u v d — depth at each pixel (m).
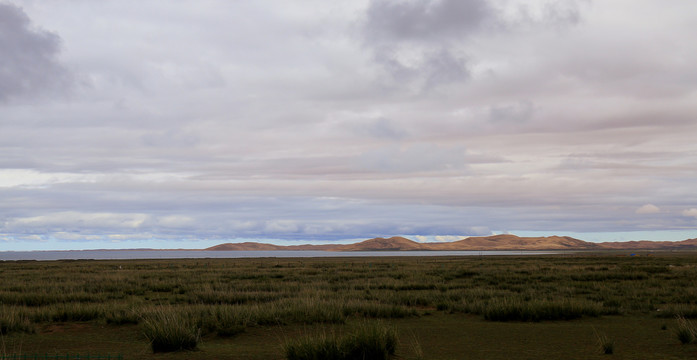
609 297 22.78
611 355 10.12
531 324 15.70
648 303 20.41
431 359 9.83
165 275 42.25
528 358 9.91
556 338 12.57
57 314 16.62
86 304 20.50
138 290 28.44
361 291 26.20
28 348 11.60
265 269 52.56
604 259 81.81
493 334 13.36
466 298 22.53
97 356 10.36
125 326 15.10
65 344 12.19
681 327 12.13
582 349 10.92
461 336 13.05
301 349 9.61
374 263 71.81
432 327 14.91
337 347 9.56
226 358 9.99
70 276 40.72
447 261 80.88
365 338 9.66
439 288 28.50
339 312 15.81
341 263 73.88
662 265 56.59
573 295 24.84
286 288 28.02
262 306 17.58
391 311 17.55
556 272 42.12
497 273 41.19
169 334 11.20
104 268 58.84
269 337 12.95
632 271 42.75
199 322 14.01
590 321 16.30
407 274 40.69
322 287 29.14
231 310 15.65
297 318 15.28
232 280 36.41
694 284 29.97
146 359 10.03
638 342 11.73
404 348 11.27
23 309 17.75
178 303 21.72
